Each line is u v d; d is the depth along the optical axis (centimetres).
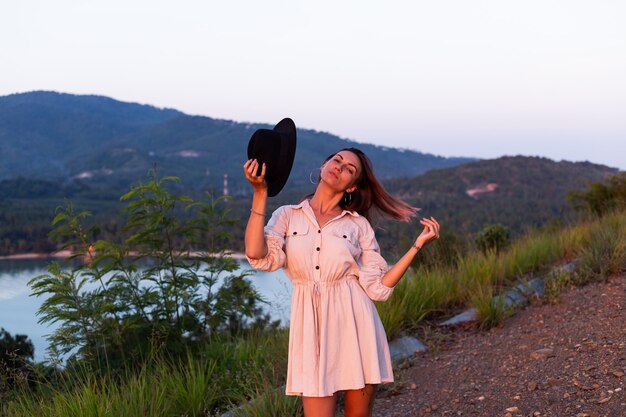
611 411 364
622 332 499
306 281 288
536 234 1091
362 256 301
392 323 589
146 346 539
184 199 580
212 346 545
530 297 660
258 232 276
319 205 306
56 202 18712
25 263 5422
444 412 414
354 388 281
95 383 438
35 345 589
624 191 1447
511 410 394
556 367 452
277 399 420
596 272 718
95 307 521
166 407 434
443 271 793
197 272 584
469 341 568
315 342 282
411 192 11069
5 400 439
